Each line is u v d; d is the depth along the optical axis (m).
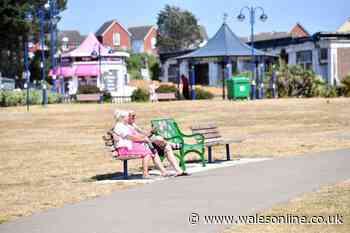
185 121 31.36
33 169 17.03
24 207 11.48
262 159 17.00
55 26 79.06
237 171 14.68
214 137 16.84
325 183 12.41
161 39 129.50
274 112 34.56
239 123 29.45
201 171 14.97
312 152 18.00
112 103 48.06
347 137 21.80
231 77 51.12
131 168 16.48
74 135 26.66
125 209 10.71
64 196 12.47
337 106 37.09
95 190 13.00
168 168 15.97
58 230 9.41
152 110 38.47
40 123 32.62
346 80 50.12
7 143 24.16
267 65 54.75
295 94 50.25
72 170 16.58
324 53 57.09
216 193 11.79
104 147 21.81
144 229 9.16
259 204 10.56
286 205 10.38
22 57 82.62
